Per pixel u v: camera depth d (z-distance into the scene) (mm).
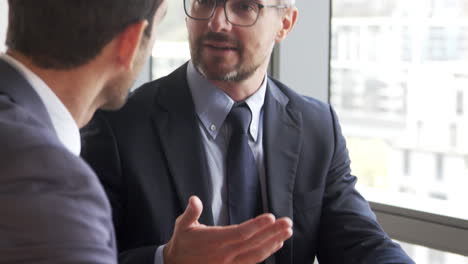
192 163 1599
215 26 1560
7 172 783
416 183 2281
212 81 1643
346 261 1674
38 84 940
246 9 1580
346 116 2412
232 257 1216
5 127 815
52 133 868
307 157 1718
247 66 1604
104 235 814
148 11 996
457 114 2176
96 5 940
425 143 2252
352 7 2352
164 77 1729
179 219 1254
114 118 1597
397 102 2295
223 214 1622
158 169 1579
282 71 2332
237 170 1625
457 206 2133
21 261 757
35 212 771
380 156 2354
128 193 1566
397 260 1602
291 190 1671
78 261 767
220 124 1647
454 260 2090
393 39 2271
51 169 800
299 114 1748
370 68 2338
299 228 1677
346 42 2379
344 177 1780
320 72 2412
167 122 1619
